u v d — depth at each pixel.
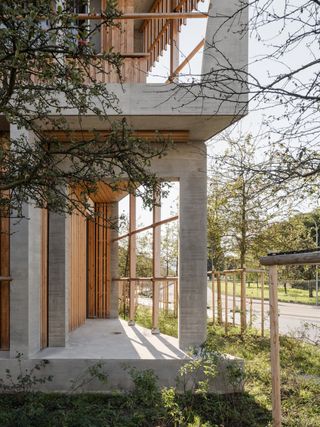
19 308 6.90
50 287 7.85
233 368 6.18
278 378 4.63
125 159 4.18
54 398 6.42
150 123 7.24
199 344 7.64
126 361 6.88
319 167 4.12
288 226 13.38
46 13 3.20
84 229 12.25
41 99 4.09
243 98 6.58
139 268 21.03
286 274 16.28
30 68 3.82
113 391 6.54
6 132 7.78
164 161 7.86
